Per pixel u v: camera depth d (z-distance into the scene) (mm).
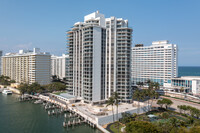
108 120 103500
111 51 138000
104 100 137250
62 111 130875
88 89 132500
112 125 99125
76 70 147375
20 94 194375
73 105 130375
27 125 105438
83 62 137125
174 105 139125
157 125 80750
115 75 137375
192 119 95688
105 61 139250
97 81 134000
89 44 131250
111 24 137625
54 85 194625
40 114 126375
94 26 130750
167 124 80625
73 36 151125
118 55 138375
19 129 99375
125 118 101250
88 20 137250
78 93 146000
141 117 109125
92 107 124875
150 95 124688
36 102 158750
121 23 138875
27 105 151625
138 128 73250
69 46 157375
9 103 158000
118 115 109000
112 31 137625
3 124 106625
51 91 189000
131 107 124938
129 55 138750
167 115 107000
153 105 138625
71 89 155500
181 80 197875
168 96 175125
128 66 138250
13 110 136250
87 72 133375
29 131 96938
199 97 162250
